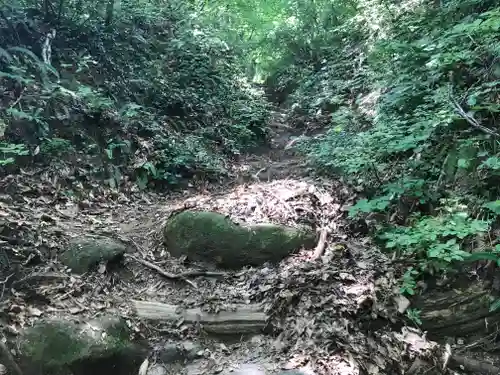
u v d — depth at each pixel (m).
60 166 5.61
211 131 8.27
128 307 4.14
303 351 3.77
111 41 8.00
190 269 4.75
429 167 5.27
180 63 9.22
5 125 5.24
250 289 4.44
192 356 3.87
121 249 4.65
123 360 3.68
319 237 4.99
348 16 12.63
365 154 5.66
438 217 4.66
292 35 13.43
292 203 5.34
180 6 10.62
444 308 4.19
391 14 9.60
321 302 4.09
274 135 9.94
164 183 6.57
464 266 4.33
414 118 5.88
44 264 4.18
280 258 4.78
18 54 6.25
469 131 5.10
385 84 7.72
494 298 4.12
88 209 5.48
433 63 5.70
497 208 4.02
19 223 4.44
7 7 6.58
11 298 3.65
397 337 3.95
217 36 10.82
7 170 5.09
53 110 6.08
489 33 5.63
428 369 3.79
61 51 7.03
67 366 3.39
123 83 7.58
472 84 5.66
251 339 4.04
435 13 7.56
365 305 4.06
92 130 6.36
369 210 4.71
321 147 6.79
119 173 6.19
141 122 6.97
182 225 4.96
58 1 7.55
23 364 3.29
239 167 7.71
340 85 10.26
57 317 3.65
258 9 14.13
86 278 4.22
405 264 4.52
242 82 10.85
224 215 4.98
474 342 4.09
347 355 3.69
